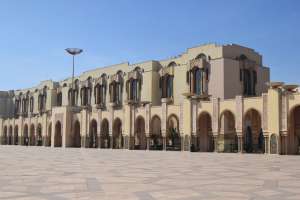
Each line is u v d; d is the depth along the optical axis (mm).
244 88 62938
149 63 73312
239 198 11773
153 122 66562
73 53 86562
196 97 55125
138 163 27672
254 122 55062
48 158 34188
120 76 79562
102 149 65500
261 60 67625
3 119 107000
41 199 11578
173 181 16172
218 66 60469
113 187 14234
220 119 50719
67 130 80500
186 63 65625
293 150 44719
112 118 70188
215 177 17766
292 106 42969
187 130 55031
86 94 88812
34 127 93938
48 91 101688
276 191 13211
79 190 13445
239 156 39125
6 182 15750
